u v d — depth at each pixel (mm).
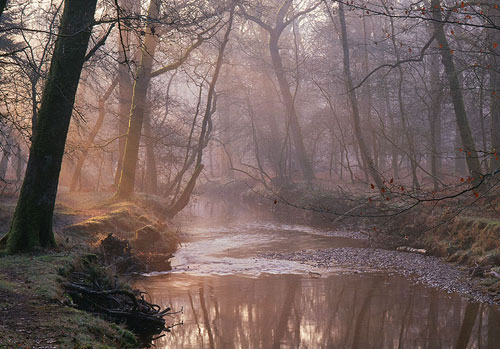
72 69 12961
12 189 31859
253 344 9562
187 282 15352
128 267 16281
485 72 20688
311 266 18344
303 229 30641
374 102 43094
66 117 13109
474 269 15508
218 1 30719
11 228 12750
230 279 15906
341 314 11859
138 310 9820
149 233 19453
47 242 12938
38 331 6828
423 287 14766
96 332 7469
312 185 40531
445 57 21609
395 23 37031
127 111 34812
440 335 10195
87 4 13023
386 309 12305
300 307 12500
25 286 8961
